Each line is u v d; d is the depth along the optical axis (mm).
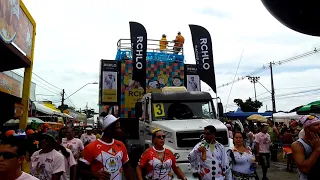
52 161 4773
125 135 12195
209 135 5617
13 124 12414
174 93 10578
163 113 10109
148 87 13453
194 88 14406
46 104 30500
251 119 23688
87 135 11844
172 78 13828
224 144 8750
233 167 5750
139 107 10703
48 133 4855
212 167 5562
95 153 4348
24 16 10469
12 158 2635
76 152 8242
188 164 8117
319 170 3576
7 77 13273
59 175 4797
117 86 13133
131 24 13953
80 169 4387
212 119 10039
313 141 3664
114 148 4480
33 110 21641
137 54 13422
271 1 1106
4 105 14875
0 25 7457
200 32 14961
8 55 9719
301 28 1118
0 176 2652
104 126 4457
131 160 11031
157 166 5191
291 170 12438
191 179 8008
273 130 15875
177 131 8539
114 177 4383
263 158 10586
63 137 8484
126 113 12812
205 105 10531
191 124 9109
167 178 5273
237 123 17375
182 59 14508
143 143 10742
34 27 11992
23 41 10383
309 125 3711
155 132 5359
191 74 14562
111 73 13164
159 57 14391
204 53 14781
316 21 1053
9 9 8281
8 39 8258
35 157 4852
